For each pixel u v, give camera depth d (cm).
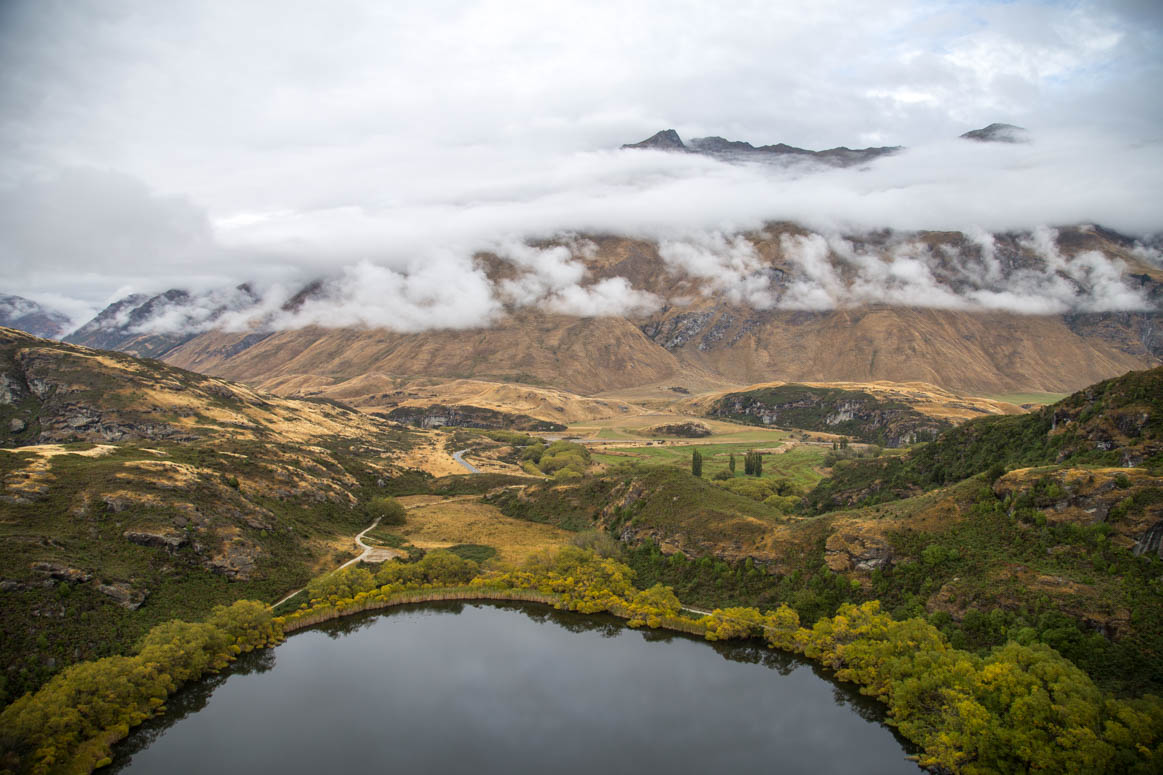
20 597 12006
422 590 16600
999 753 8800
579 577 16875
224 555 15875
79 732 9956
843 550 14800
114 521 15225
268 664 13075
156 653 11625
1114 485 12331
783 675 12594
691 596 16100
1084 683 9081
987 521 13662
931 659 10656
